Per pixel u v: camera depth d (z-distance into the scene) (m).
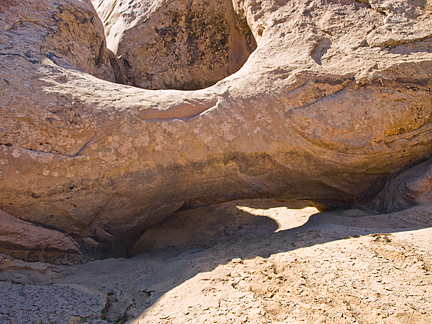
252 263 1.84
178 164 2.18
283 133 2.28
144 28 3.55
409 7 2.65
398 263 1.66
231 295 1.57
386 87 2.38
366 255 1.76
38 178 1.93
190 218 3.38
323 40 2.57
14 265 1.90
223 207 3.66
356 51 2.50
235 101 2.29
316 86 2.36
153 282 1.88
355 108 2.33
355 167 2.44
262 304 1.48
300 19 2.67
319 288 1.55
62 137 1.98
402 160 2.50
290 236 2.21
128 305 1.67
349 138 2.32
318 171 2.43
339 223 2.39
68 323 1.49
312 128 2.28
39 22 2.42
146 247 2.72
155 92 2.31
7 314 1.49
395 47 2.50
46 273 1.97
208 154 2.20
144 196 2.20
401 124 2.38
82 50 2.72
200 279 1.74
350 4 2.71
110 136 2.05
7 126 1.90
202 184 2.31
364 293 1.48
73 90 2.11
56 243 2.11
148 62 3.60
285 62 2.47
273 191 2.48
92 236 2.24
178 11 3.49
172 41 3.58
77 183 2.02
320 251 1.87
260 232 2.77
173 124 2.16
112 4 3.98
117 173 2.08
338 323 1.33
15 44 2.19
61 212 2.05
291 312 1.42
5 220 1.95
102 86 2.24
